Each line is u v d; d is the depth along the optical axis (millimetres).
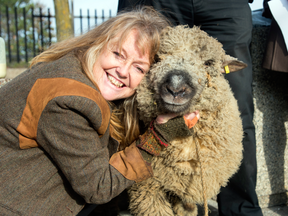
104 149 1802
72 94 1540
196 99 1892
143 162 1874
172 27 2311
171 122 1855
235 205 2844
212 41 2145
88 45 2053
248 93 2771
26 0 22781
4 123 1636
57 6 5102
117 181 1799
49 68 1726
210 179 2094
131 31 1829
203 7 2695
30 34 17797
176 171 2051
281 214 3283
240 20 2662
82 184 1686
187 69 1855
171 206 2506
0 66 2814
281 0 2764
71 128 1594
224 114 2123
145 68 1949
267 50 2957
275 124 3363
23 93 1649
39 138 1605
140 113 2033
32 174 1705
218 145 2080
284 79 3316
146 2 2947
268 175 3416
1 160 1650
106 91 1942
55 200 1804
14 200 1626
